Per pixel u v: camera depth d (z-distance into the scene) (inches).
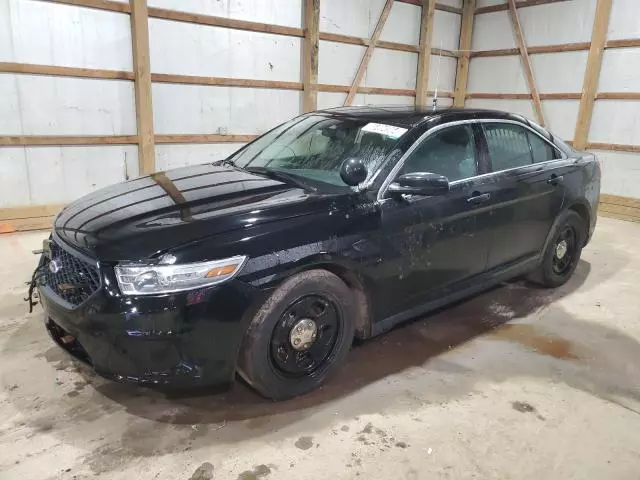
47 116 207.3
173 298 79.4
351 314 102.0
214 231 84.9
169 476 76.5
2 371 103.0
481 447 86.2
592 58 280.7
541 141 148.9
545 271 155.9
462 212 117.6
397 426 90.7
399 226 105.3
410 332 129.3
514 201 132.0
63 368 105.1
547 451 86.0
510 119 139.3
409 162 110.5
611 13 273.0
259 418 91.4
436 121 118.3
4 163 201.8
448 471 80.1
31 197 210.7
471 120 126.6
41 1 196.2
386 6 305.9
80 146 217.2
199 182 110.3
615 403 101.0
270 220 89.6
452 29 350.6
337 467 79.8
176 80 235.5
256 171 119.3
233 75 254.2
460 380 107.3
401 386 104.0
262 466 79.4
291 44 271.0
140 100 223.6
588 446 87.7
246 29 251.1
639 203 269.1
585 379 109.7
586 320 139.9
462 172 121.7
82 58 210.2
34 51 199.0
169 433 86.5
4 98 196.7
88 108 216.1
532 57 319.0
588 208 163.2
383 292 106.8
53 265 91.7
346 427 89.9
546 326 135.5
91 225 91.5
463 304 148.6
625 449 87.3
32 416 89.5
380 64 318.7
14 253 178.7
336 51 294.2
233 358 86.3
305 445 84.7
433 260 114.6
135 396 96.6
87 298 82.0
